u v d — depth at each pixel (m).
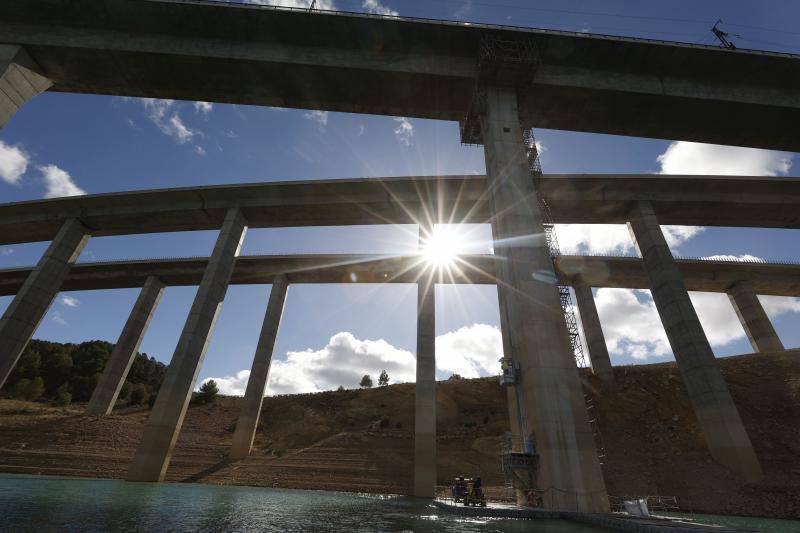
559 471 17.30
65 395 64.00
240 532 10.15
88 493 18.80
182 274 57.16
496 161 25.22
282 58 28.23
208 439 47.09
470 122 30.52
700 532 10.44
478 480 19.52
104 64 28.06
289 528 11.26
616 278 54.66
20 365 74.88
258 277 54.41
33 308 38.41
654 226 38.62
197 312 35.81
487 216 43.62
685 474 27.95
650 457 30.98
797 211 41.66
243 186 42.06
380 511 17.38
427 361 39.78
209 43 28.22
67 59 27.48
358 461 37.81
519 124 26.78
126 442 39.56
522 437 20.25
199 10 27.06
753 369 40.81
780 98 30.62
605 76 29.78
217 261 38.94
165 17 27.33
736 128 32.66
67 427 41.12
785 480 24.97
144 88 30.09
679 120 32.00
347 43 28.81
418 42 28.72
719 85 30.66
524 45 28.28
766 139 33.53
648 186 40.28
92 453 35.94
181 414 32.78
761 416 33.31
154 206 43.47
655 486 27.33
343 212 43.41
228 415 58.81
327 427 51.59
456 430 45.34
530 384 19.62
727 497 24.73
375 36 28.41
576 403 18.83
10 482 22.39
